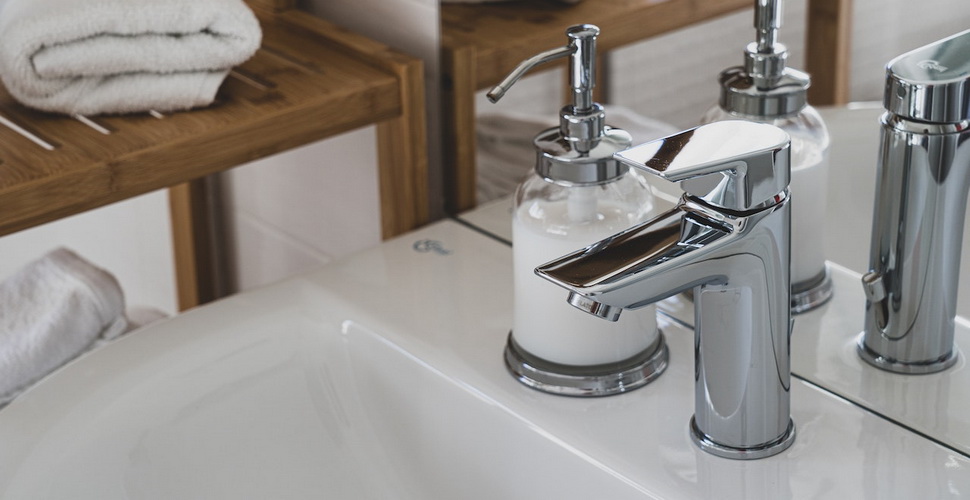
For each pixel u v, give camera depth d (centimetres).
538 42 83
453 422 70
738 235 54
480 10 85
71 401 68
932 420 63
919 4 62
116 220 133
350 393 76
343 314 78
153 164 73
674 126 77
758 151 52
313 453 75
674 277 54
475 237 88
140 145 73
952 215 61
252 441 73
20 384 93
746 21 69
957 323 64
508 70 85
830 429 63
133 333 75
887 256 64
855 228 68
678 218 55
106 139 74
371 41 90
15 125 76
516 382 69
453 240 87
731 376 59
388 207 93
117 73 77
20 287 100
